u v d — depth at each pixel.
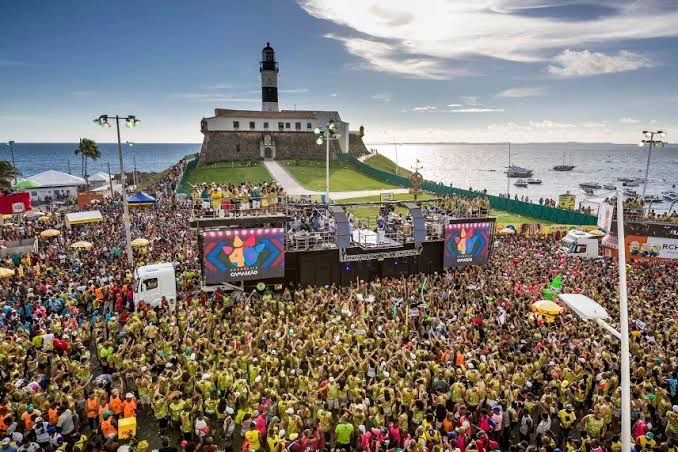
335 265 32.88
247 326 21.78
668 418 15.38
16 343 19.73
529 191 147.75
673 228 39.16
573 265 36.06
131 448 14.72
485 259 36.03
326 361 18.39
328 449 15.07
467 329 22.11
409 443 13.04
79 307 27.20
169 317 23.08
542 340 21.36
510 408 15.91
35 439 14.23
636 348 20.58
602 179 199.00
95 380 18.42
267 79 116.94
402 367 18.34
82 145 100.56
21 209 52.62
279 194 33.34
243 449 13.96
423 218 33.66
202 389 16.39
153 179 102.94
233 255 29.86
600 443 14.74
